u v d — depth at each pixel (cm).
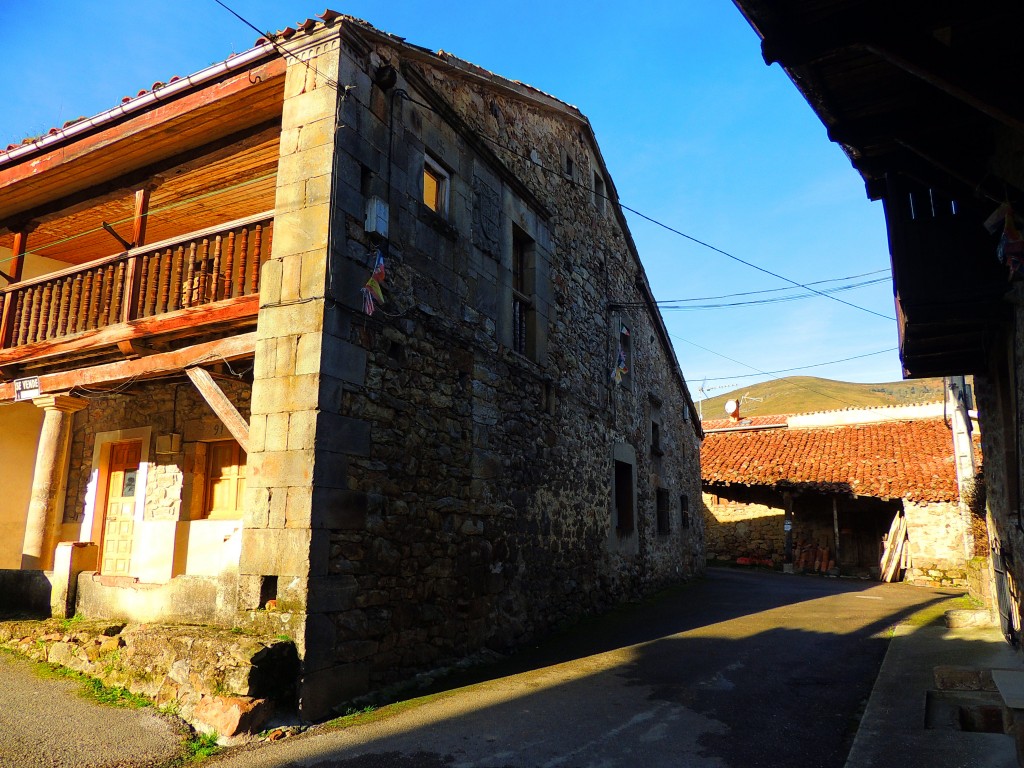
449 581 620
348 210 541
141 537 750
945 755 356
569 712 468
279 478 492
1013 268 397
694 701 495
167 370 588
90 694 472
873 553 1639
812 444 1873
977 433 1446
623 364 1130
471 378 693
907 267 494
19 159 710
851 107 431
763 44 343
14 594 657
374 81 592
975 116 406
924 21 320
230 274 582
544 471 823
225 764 374
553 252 919
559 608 816
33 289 716
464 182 720
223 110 611
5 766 356
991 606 730
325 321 505
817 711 471
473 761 381
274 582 489
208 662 444
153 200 794
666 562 1262
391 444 564
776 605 990
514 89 832
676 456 1430
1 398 716
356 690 494
